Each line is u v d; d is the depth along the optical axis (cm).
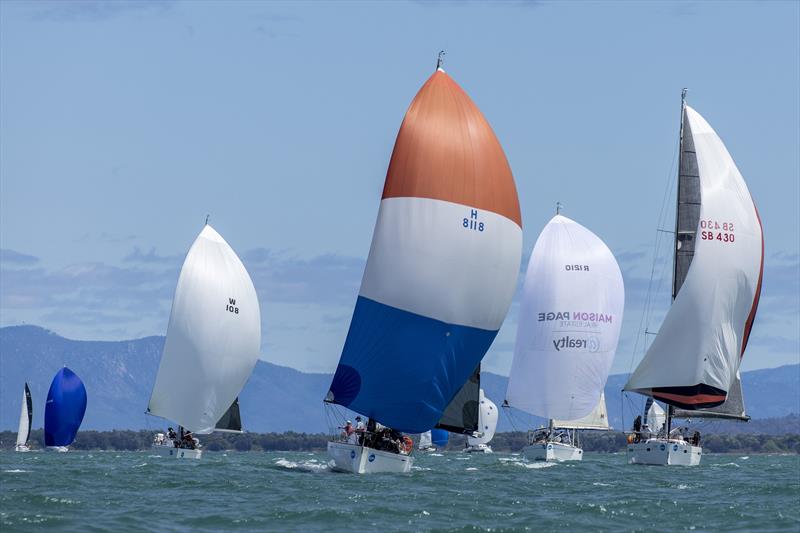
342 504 15300
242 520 13625
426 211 18362
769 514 14800
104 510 14288
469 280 18538
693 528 13650
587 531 13350
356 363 18550
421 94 18700
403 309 18350
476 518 14162
